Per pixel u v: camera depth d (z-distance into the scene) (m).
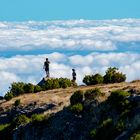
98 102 78.12
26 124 85.50
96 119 75.06
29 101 104.00
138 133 61.09
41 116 84.00
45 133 80.88
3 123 103.69
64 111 81.69
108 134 68.44
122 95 73.88
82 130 75.81
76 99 81.75
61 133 78.44
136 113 68.56
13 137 86.50
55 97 101.50
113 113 73.25
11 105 107.38
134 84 93.81
